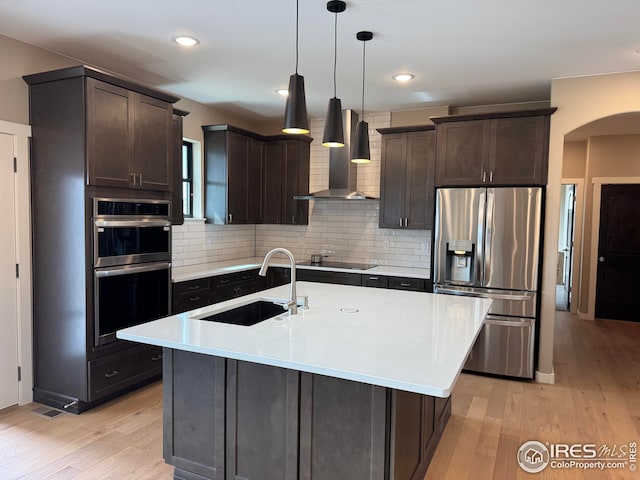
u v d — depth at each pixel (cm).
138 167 340
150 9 266
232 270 473
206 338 201
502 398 356
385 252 537
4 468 247
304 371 177
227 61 357
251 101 490
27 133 318
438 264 421
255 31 297
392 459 186
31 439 279
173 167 419
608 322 633
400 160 484
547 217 389
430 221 472
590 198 657
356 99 468
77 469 247
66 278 312
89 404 322
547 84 406
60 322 317
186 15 274
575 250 693
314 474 197
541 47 317
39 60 327
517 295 391
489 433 297
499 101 470
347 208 555
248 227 600
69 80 302
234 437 213
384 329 219
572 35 295
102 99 309
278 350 184
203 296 431
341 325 227
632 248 637
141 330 214
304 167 554
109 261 319
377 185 531
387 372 160
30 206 322
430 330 218
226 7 262
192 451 224
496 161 399
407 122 513
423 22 279
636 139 628
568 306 752
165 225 368
